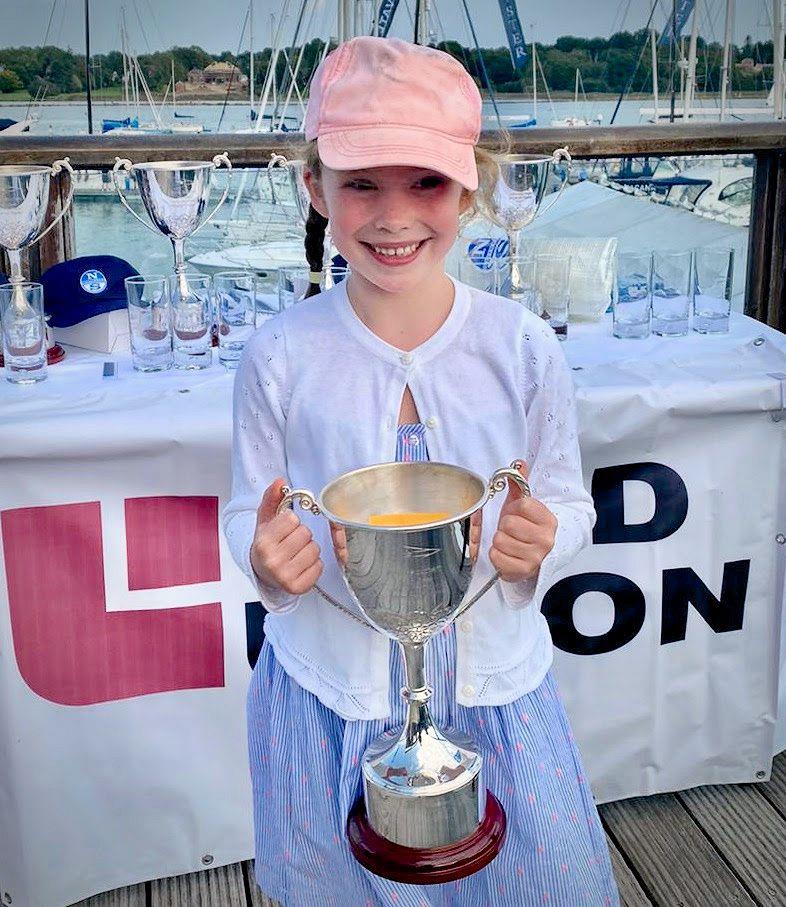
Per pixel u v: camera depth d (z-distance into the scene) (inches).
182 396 71.2
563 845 47.5
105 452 66.4
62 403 69.6
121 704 71.1
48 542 67.6
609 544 75.7
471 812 40.1
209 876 75.8
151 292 75.5
